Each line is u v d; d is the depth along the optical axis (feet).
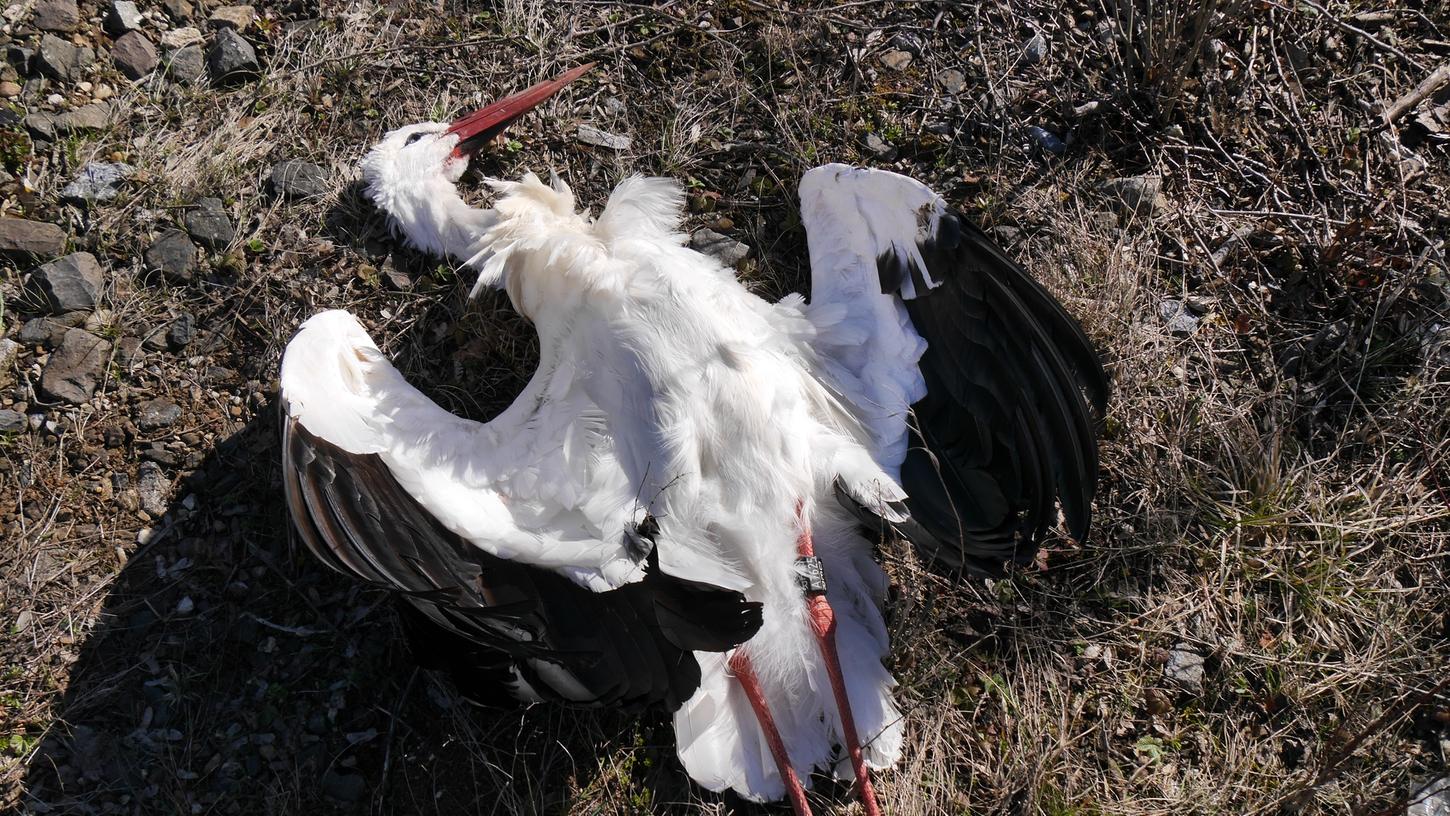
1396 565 6.82
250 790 6.43
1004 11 7.63
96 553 6.66
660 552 6.29
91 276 6.98
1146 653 6.70
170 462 6.79
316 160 7.29
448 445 6.18
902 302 6.55
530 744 6.52
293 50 7.46
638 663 6.12
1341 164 7.43
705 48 7.56
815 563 6.40
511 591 6.07
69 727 6.45
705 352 6.35
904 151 7.42
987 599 6.76
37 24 7.36
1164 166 7.43
